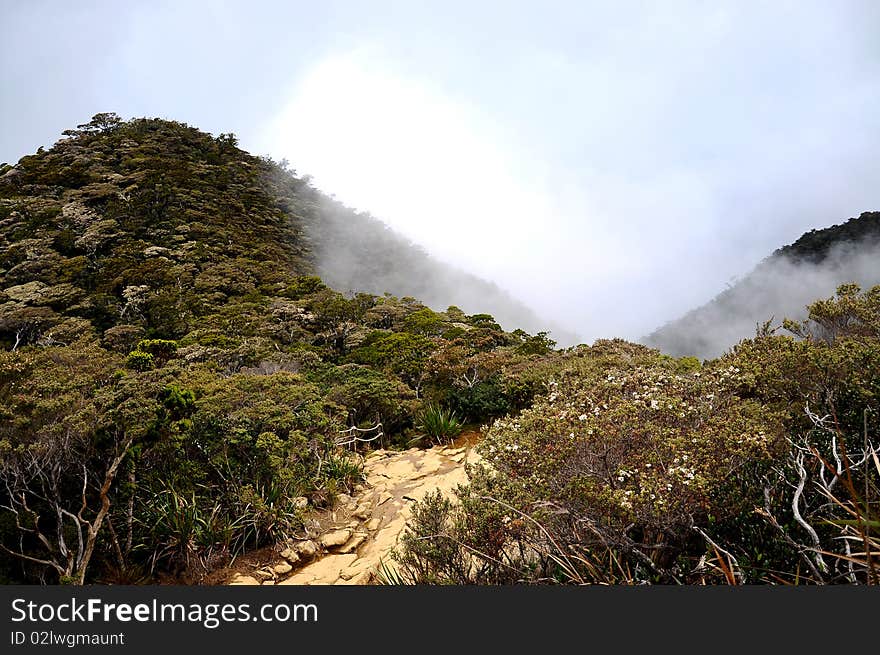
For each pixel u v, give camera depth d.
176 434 5.30
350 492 6.91
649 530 3.03
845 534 2.26
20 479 4.65
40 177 49.03
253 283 35.38
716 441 3.21
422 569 3.80
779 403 4.37
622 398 3.99
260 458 6.08
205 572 4.95
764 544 2.68
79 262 31.02
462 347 13.20
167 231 40.91
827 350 4.52
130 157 57.75
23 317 22.52
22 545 4.56
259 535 5.45
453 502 6.04
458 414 9.80
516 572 3.25
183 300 27.23
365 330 25.30
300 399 7.08
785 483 2.94
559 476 3.27
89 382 5.60
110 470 4.47
